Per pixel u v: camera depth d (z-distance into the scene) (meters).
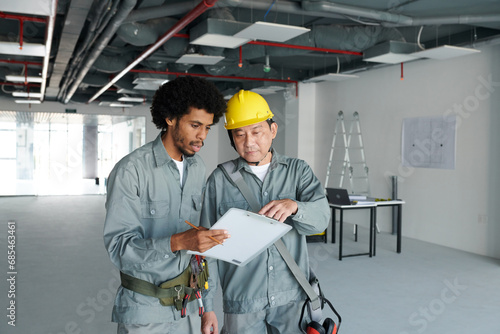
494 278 5.08
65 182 17.23
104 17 5.13
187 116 1.45
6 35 7.09
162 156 1.56
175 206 1.60
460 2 5.36
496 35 5.94
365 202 6.12
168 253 1.38
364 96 8.82
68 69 9.06
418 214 7.58
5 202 12.87
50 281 4.91
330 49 6.59
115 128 16.98
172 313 1.54
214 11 5.45
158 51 7.69
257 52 7.02
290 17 6.35
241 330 1.83
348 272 5.30
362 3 5.41
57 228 8.48
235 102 1.74
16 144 16.12
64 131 16.92
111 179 1.50
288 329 1.84
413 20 5.57
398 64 7.98
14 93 10.91
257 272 1.80
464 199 6.77
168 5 5.15
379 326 3.59
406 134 7.83
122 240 1.42
